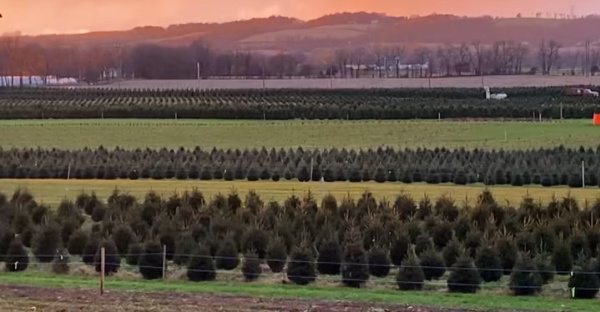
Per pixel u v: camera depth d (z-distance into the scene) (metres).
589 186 124.38
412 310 51.47
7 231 71.62
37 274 68.38
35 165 139.62
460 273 61.78
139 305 51.75
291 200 87.00
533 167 127.44
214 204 85.50
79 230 74.50
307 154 142.50
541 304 56.53
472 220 77.50
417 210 85.31
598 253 63.31
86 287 58.66
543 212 81.06
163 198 95.00
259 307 51.50
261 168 135.50
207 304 52.16
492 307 54.12
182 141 192.25
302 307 51.62
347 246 64.75
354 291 60.53
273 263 68.31
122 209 86.88
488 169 128.50
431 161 134.00
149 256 66.69
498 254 65.12
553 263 65.88
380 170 132.12
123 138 197.62
